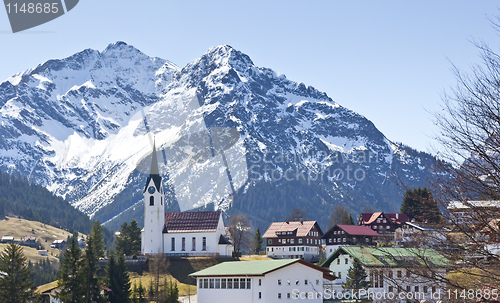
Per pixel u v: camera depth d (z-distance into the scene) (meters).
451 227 32.06
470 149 31.25
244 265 127.38
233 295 121.94
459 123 31.67
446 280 31.89
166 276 177.88
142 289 148.38
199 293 127.25
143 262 186.75
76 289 130.50
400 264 33.84
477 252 31.45
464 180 31.33
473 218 30.94
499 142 30.83
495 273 31.05
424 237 32.44
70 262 132.62
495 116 30.73
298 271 121.12
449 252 31.81
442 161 31.98
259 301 117.69
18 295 122.50
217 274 123.19
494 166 30.59
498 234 30.27
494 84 31.02
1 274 123.31
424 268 32.28
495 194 30.73
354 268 113.12
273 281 118.25
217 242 199.12
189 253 196.88
